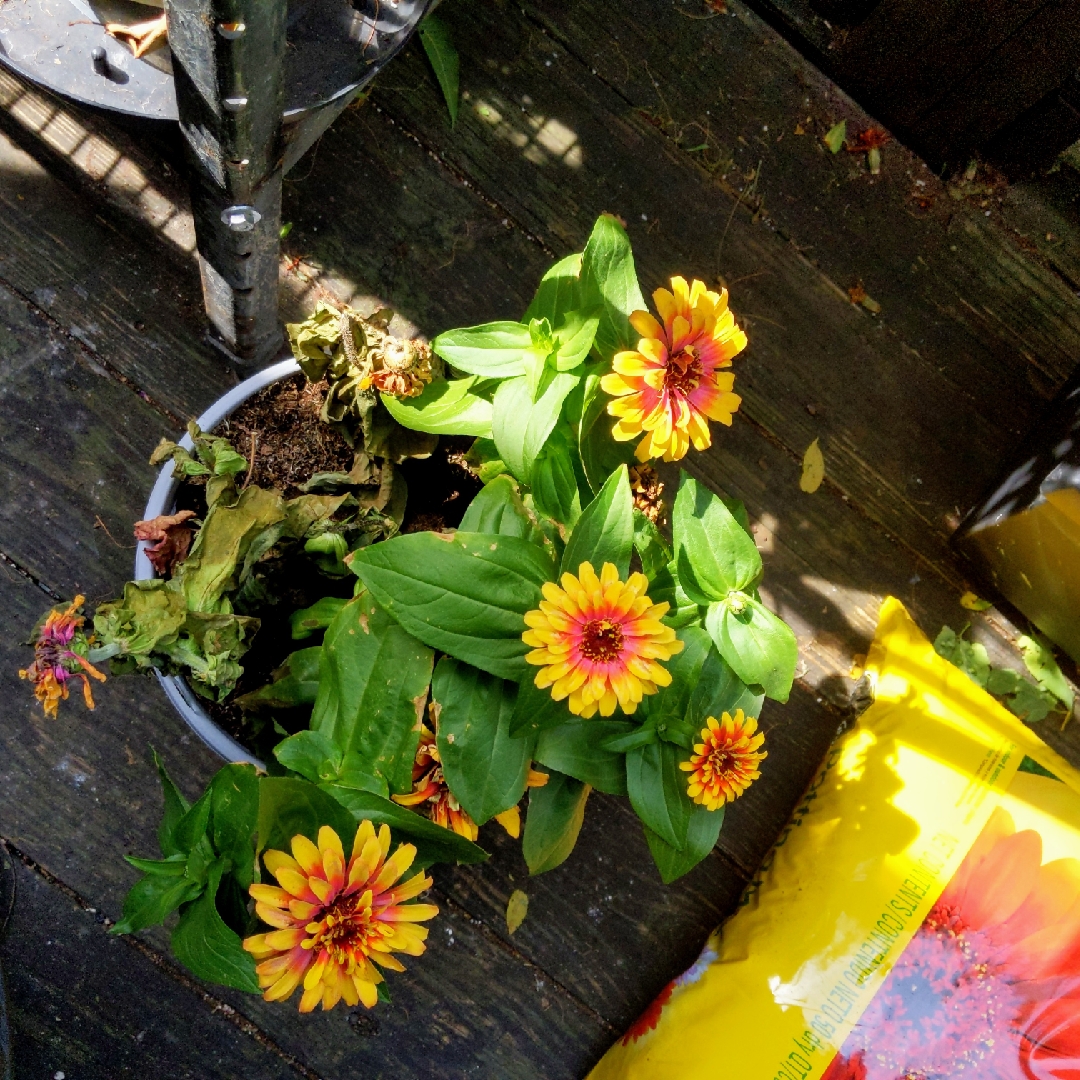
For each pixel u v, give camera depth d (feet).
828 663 2.70
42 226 2.46
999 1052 2.32
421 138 2.60
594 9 2.66
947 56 2.53
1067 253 2.79
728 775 1.86
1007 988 2.33
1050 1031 2.30
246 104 1.53
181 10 1.39
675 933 2.60
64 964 2.43
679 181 2.69
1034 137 2.63
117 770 2.45
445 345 1.82
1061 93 2.50
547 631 1.65
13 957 2.41
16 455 2.43
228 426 2.11
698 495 1.83
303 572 1.98
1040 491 2.43
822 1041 2.33
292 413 2.15
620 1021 2.58
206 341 2.51
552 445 1.92
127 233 2.49
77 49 1.78
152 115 1.74
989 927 2.36
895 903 2.38
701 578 1.85
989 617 2.76
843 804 2.47
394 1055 2.52
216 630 1.79
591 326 1.77
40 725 2.43
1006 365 2.79
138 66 1.79
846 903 2.39
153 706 2.46
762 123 2.72
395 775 1.80
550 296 1.91
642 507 2.18
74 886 2.43
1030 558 2.55
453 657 1.83
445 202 2.61
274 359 2.54
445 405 1.95
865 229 2.75
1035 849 2.39
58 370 2.46
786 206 2.73
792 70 2.73
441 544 1.74
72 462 2.46
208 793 1.67
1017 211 2.78
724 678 1.97
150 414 2.49
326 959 1.59
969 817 2.42
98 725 2.44
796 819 2.55
